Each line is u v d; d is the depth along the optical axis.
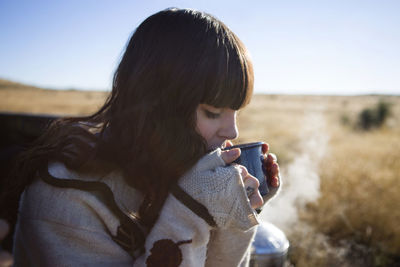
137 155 0.79
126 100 0.84
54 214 0.73
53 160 0.78
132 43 0.87
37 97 40.84
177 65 0.77
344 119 18.58
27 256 0.77
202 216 0.75
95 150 0.78
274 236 1.50
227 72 0.78
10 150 2.53
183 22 0.80
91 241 0.75
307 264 2.88
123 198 0.82
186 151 0.78
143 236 0.80
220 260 0.88
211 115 0.82
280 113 31.34
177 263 0.73
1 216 0.80
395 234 3.46
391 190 4.71
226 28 0.84
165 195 0.80
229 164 0.83
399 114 17.86
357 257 3.18
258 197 0.82
